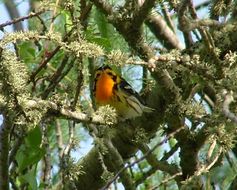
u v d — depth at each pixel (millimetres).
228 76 9477
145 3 9984
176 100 10539
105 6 10312
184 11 8562
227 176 12156
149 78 12820
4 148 9617
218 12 10391
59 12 11375
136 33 10219
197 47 11336
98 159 11992
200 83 10523
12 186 11469
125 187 10820
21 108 9047
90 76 12125
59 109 9656
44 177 11750
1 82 8852
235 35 10969
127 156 12195
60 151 12156
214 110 9656
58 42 9227
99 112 9953
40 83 12211
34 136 11016
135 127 12008
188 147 11141
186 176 11305
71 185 10336
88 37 11422
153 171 11641
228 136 9570
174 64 9734
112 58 9352
